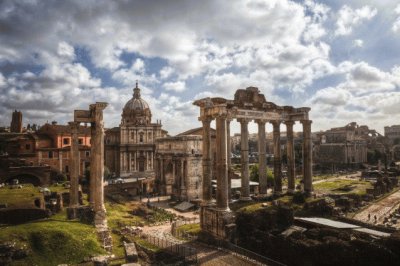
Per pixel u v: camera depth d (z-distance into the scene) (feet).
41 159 313.73
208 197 153.17
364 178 419.95
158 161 355.15
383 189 298.97
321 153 589.73
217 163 146.20
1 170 244.63
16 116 391.86
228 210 141.59
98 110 146.20
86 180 295.48
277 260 121.29
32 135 337.31
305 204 166.30
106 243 128.67
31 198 161.07
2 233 110.83
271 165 533.96
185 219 214.48
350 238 118.62
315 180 411.13
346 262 106.83
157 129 438.40
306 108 187.32
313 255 111.86
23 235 111.14
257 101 174.81
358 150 578.25
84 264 105.50
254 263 113.50
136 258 104.68
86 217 146.72
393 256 102.27
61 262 105.70
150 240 150.20
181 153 306.35
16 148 318.86
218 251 129.18
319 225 139.23
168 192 342.44
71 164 151.64
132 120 450.30
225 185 144.05
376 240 114.21
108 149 428.15
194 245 139.64
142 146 425.69
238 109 167.12
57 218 146.51
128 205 263.49
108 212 215.92
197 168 307.58
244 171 172.55
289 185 190.60
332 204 190.80
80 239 118.32
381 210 225.76
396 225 182.50
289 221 143.02
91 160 150.82
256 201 171.32
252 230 136.36
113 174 414.82
